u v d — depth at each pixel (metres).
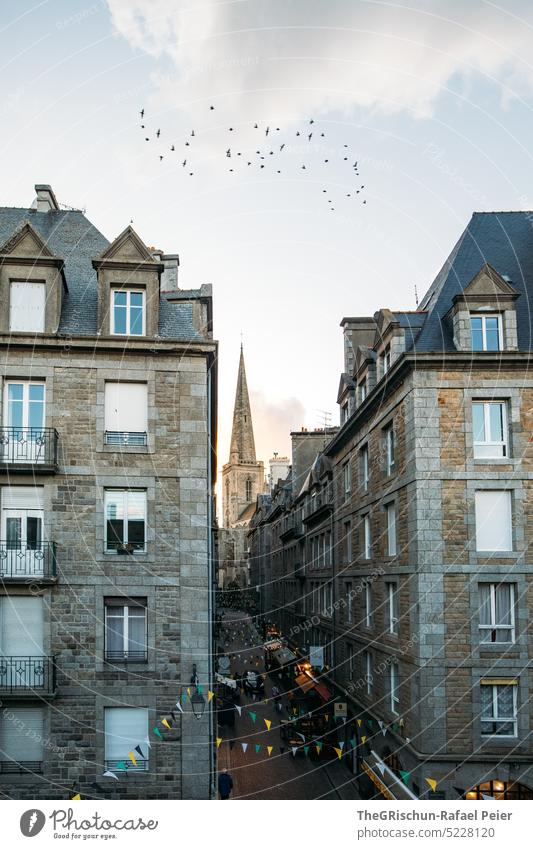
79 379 21.33
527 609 21.66
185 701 20.23
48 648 20.11
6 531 20.61
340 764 30.41
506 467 22.31
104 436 21.20
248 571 116.62
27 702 19.81
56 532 20.64
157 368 21.64
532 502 22.16
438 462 22.30
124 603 20.75
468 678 21.39
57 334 21.08
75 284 23.25
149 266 22.05
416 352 22.47
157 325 22.02
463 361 22.61
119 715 20.17
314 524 45.84
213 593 27.88
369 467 29.08
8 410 21.20
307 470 58.22
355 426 31.75
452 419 22.52
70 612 20.36
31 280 21.67
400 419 24.34
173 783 19.88
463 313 23.03
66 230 25.33
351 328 36.78
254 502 162.25
